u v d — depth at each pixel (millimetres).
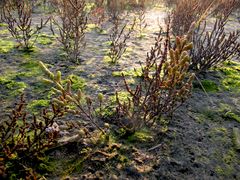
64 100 1678
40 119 2145
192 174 1760
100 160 1796
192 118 2328
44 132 1920
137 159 1833
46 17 5625
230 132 2203
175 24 4617
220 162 1883
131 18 6211
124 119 2191
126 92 2635
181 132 2131
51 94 2531
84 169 1729
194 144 2021
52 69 3064
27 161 1730
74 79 2846
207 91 2826
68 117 2195
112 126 2123
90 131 2051
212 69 3377
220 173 1791
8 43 3818
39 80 2781
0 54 3391
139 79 2941
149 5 8180
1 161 1636
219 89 2889
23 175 1635
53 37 4238
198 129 2195
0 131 1690
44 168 1703
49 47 3781
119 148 1910
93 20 5453
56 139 1845
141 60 3492
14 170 1656
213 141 2080
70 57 3322
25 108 2287
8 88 2592
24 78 2807
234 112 2477
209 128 2227
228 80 3107
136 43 4230
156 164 1808
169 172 1756
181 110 2420
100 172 1717
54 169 1708
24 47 3670
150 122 2184
